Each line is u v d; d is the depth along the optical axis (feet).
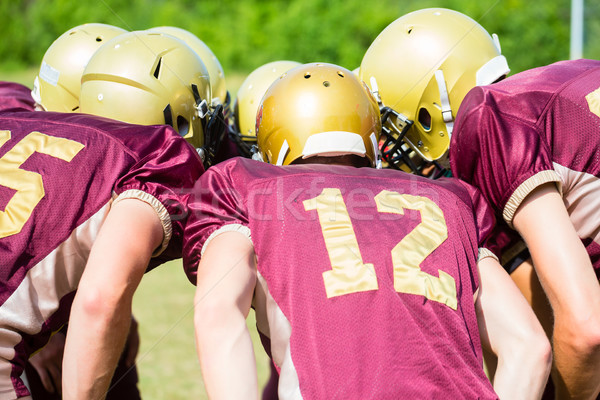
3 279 17.97
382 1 113.70
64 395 17.31
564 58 95.81
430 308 16.46
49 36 136.15
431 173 26.86
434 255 17.33
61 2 134.82
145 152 19.75
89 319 16.83
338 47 112.68
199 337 16.26
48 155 19.26
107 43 24.08
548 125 19.79
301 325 16.19
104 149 19.51
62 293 18.92
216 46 121.19
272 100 21.21
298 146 20.40
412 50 23.97
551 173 18.74
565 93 19.93
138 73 22.86
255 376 16.07
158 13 126.11
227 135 27.40
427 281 16.74
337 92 20.63
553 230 18.07
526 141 19.12
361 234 17.25
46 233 18.43
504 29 97.50
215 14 126.31
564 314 17.25
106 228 17.90
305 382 15.56
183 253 18.85
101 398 17.72
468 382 15.94
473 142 19.86
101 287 16.85
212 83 26.73
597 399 21.50
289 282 16.66
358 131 20.56
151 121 22.90
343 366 15.56
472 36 24.13
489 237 19.60
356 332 15.89
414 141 24.97
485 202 19.67
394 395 15.29
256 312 17.88
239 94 28.22
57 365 24.57
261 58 117.60
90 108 23.15
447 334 16.33
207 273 16.89
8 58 140.15
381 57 24.54
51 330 19.11
